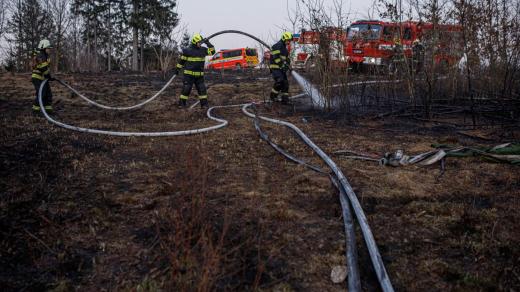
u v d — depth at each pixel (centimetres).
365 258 273
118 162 473
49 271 255
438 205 344
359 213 310
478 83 830
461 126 675
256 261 264
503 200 357
